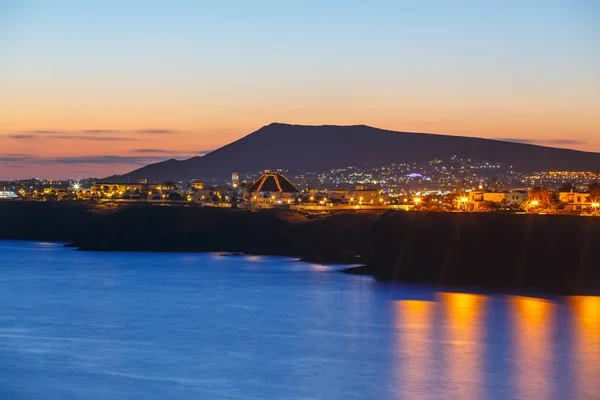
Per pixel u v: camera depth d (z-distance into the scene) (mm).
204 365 89125
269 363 89625
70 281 164875
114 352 95500
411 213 169375
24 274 179625
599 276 144125
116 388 80688
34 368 88438
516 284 150000
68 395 78625
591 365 87250
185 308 126750
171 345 99000
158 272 183375
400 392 78312
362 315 118062
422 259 163750
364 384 81000
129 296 140875
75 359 92375
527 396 76688
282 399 76562
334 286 152750
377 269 173125
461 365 87875
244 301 133625
